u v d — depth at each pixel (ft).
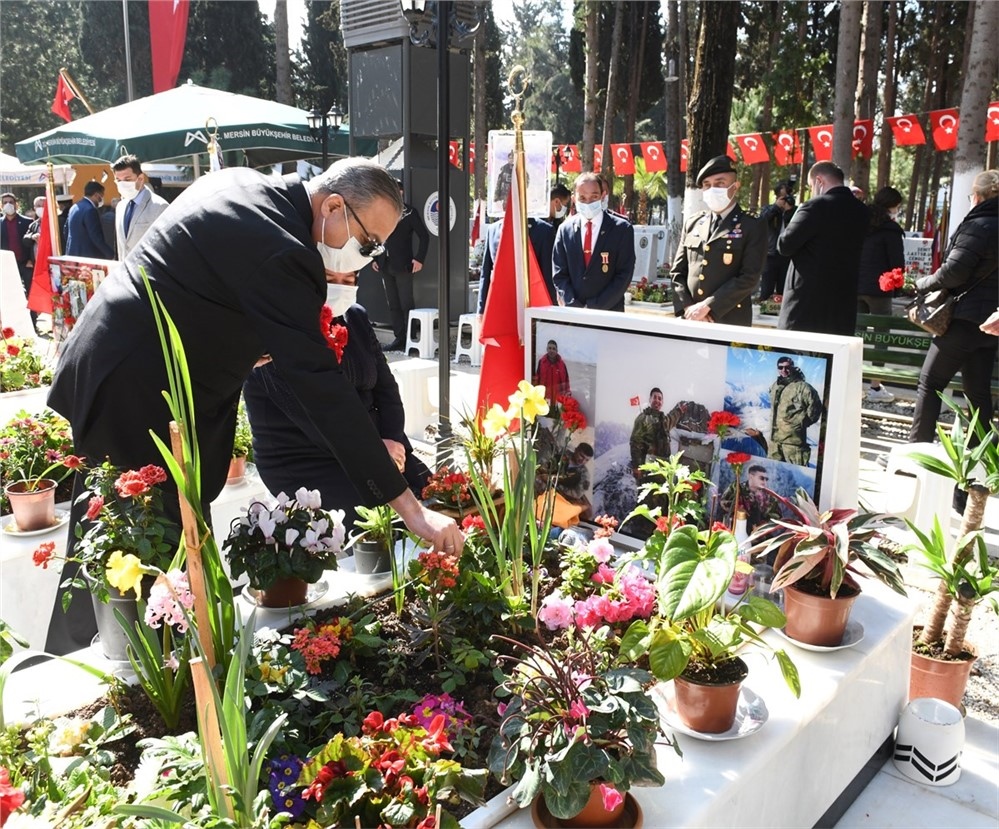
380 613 7.60
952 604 9.80
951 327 15.19
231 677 4.51
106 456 7.82
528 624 7.22
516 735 5.09
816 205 18.99
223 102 35.09
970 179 28.71
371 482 6.77
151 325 7.29
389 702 6.10
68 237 31.07
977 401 15.74
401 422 11.49
